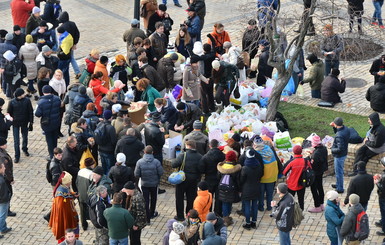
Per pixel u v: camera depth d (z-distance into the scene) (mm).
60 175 41625
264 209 43406
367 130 49875
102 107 49688
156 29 56062
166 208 44312
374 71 54969
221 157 41594
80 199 41406
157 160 41781
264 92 52844
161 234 41875
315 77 54719
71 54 58688
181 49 59125
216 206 42750
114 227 37625
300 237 41031
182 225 35031
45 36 59531
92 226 42875
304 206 43781
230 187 40781
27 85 58531
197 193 42312
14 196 45719
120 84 49844
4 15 73000
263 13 55188
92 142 44500
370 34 61938
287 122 51438
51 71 52594
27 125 49562
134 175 42031
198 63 51344
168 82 52406
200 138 43938
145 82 49156
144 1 61562
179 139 46031
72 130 44188
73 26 57625
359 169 39875
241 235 41344
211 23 70250
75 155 43281
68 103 49156
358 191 39875
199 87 51156
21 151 50656
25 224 43125
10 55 54844
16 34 58312
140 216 39094
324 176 46812
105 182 39625
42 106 47344
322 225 42000
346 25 51875
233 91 51562
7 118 47938
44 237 42000
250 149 40875
